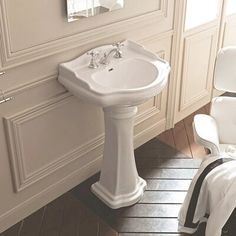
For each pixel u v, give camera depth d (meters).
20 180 2.22
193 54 3.02
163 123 3.04
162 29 2.66
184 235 2.22
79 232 2.25
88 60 2.22
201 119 2.21
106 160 2.36
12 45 1.90
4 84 1.95
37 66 2.05
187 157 2.81
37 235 2.23
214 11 3.05
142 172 2.68
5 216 2.24
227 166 1.99
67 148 2.42
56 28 2.06
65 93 2.25
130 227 2.27
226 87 2.30
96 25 2.24
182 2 2.66
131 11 2.40
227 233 2.20
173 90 2.96
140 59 2.31
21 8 1.87
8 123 2.03
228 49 2.22
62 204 2.43
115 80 2.27
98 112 2.51
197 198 2.07
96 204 2.43
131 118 2.21
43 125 2.22
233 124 2.30
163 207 2.40
